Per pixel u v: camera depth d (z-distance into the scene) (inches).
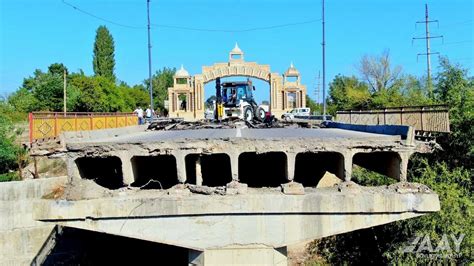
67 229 708.7
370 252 623.8
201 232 399.2
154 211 395.5
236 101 1246.9
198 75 2276.1
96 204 396.5
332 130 823.1
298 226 399.5
